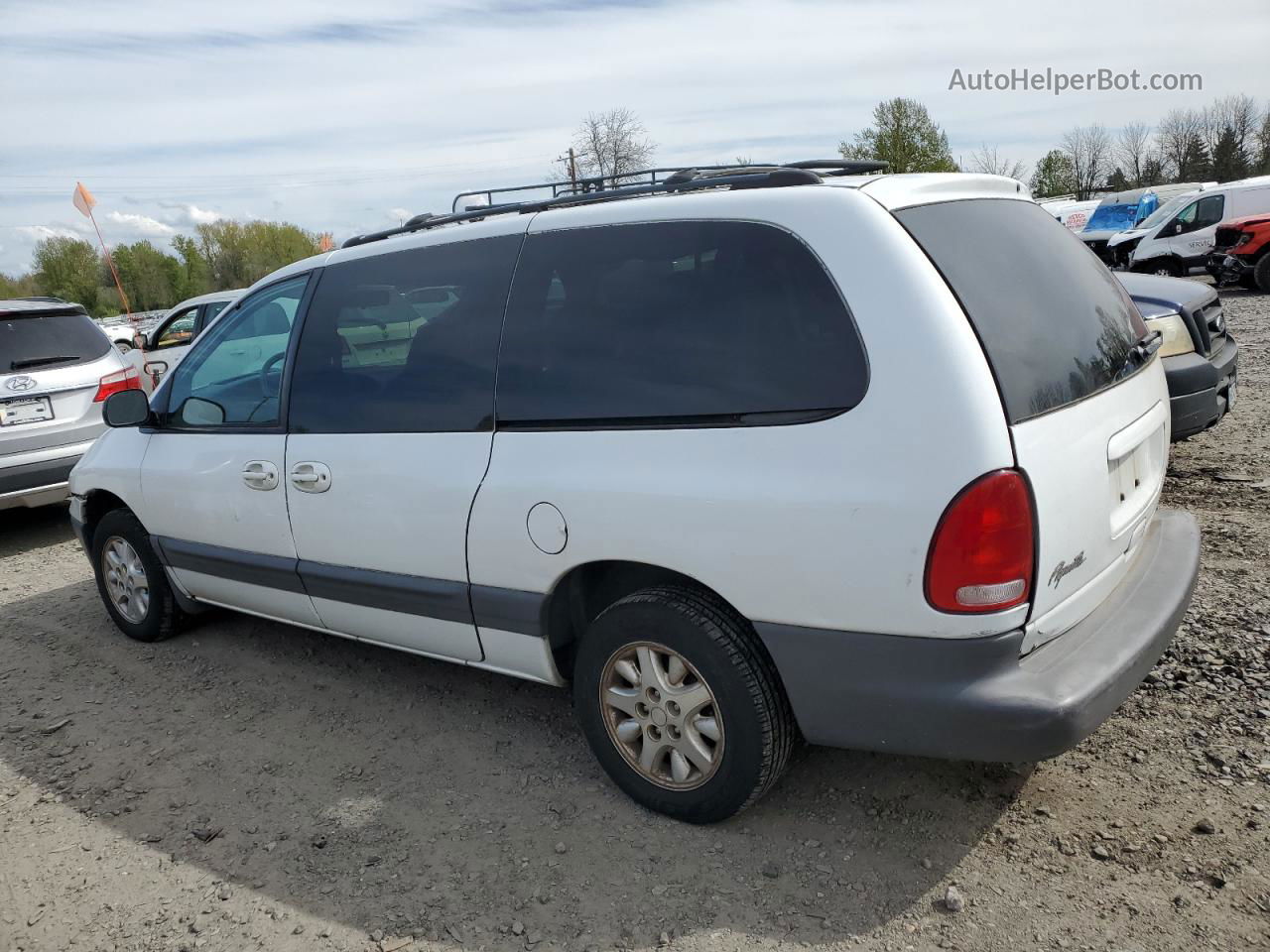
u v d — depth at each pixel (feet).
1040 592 7.62
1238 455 19.79
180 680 14.06
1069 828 8.82
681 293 8.80
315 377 11.80
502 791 10.36
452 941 8.16
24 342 21.97
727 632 8.58
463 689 12.95
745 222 8.51
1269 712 10.34
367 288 11.38
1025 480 7.37
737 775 8.78
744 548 8.16
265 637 15.43
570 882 8.76
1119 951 7.34
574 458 9.19
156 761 11.76
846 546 7.68
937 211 8.41
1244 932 7.39
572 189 11.71
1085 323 9.02
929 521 7.33
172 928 8.69
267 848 9.74
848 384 7.73
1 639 16.51
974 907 7.95
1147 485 9.77
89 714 13.24
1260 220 53.06
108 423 13.64
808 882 8.46
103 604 17.56
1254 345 34.09
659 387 8.77
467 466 10.04
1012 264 8.61
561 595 9.84
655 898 8.43
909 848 8.78
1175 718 10.43
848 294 7.82
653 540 8.66
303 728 12.25
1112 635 8.29
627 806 9.85
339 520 11.37
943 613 7.43
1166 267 64.28
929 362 7.41
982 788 9.55
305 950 8.23
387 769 11.05
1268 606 12.73
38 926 8.90
